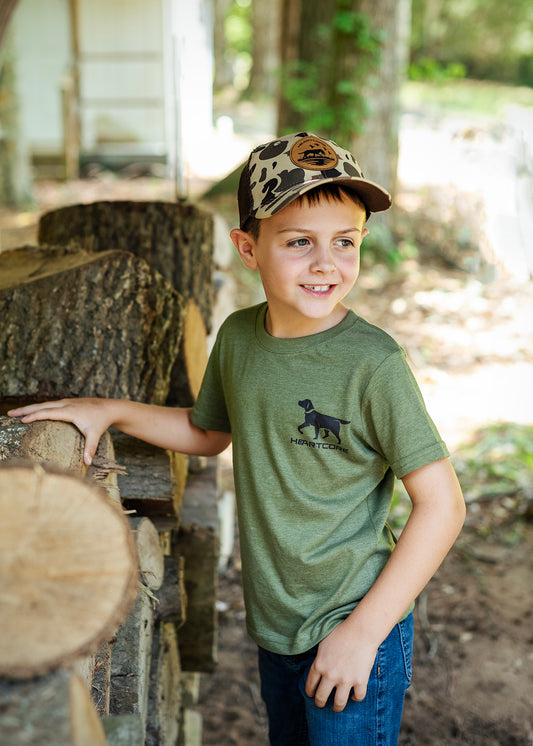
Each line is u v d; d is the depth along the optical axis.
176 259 2.61
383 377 1.44
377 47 7.79
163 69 12.64
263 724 2.83
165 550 2.27
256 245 1.52
